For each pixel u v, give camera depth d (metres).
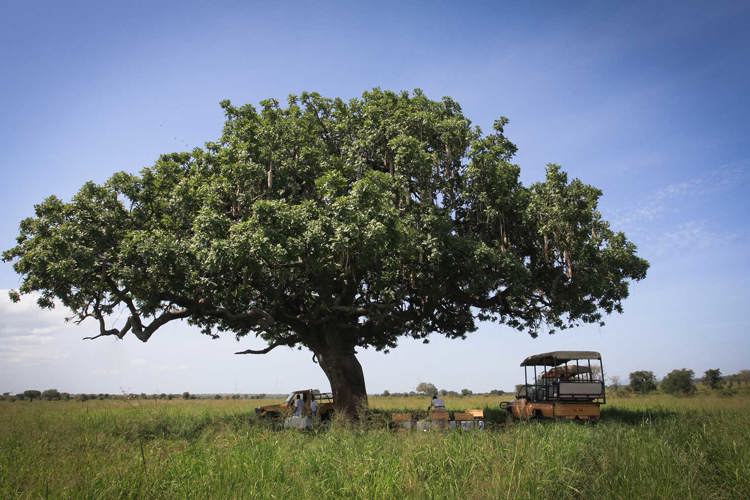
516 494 7.14
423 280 19.25
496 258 18.00
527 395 21.89
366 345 24.83
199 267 16.77
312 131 20.08
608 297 21.23
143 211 18.19
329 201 16.88
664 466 8.57
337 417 13.05
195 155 20.38
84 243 16.81
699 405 22.88
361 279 20.05
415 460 8.83
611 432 11.30
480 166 19.17
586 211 18.97
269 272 17.08
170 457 8.73
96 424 13.75
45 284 16.47
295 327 21.17
